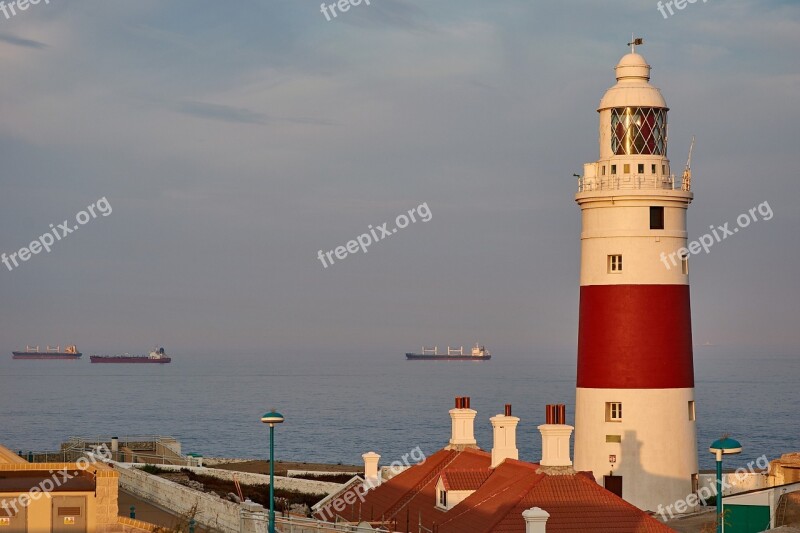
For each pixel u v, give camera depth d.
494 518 50.69
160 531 51.56
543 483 52.22
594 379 71.00
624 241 70.38
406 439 196.25
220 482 88.38
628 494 69.94
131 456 101.38
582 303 72.44
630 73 72.62
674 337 70.38
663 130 71.88
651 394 69.88
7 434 198.00
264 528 55.78
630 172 70.81
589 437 71.19
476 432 196.00
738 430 191.88
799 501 63.22
